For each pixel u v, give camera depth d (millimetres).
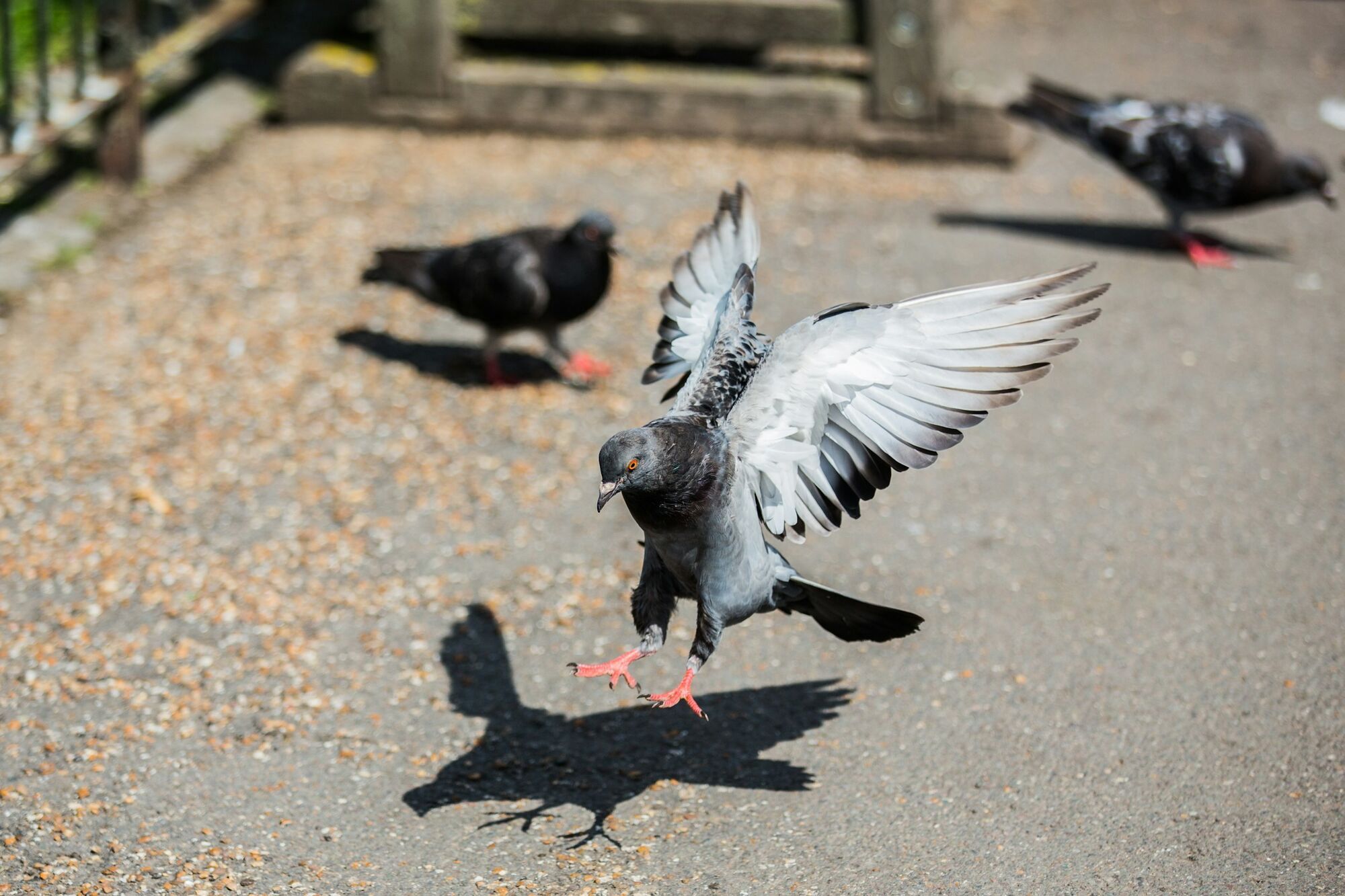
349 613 4977
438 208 8328
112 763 4207
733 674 4723
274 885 3746
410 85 9398
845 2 9094
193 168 8773
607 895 3721
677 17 9242
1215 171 7781
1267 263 7977
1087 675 4664
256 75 10273
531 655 4789
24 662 4645
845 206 8570
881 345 3582
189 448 5957
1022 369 3477
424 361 6750
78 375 6477
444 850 3900
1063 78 10703
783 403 3650
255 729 4395
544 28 9344
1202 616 4961
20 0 9102
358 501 5637
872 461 3730
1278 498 5703
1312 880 3713
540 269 6234
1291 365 6809
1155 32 11820
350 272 7559
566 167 8984
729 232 4129
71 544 5285
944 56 9086
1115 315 7328
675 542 3715
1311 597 5047
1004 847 3898
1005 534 5504
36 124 7617
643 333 7121
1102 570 5254
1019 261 7891
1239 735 4340
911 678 4676
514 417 6289
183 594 5031
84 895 3684
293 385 6477
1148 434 6223
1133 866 3803
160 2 9227
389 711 4504
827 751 4340
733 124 9383
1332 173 9125
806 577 5219
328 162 8938
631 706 4562
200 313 7078
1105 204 8773
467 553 5328
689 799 4137
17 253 7578
